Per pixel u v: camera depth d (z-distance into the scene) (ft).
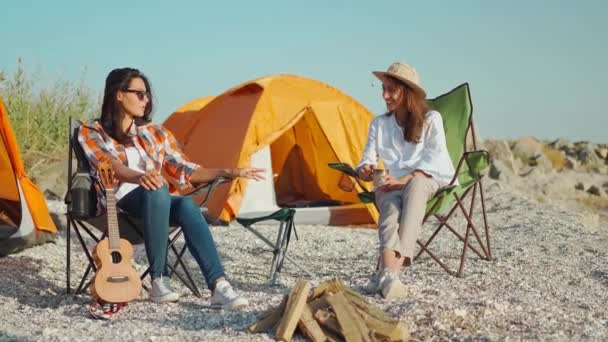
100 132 14.46
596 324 12.53
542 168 65.10
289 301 11.60
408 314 12.17
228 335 11.55
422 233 26.58
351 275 17.67
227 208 27.27
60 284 16.19
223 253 20.84
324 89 30.68
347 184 29.43
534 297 14.37
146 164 14.67
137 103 14.49
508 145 72.13
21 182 18.85
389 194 15.29
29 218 19.02
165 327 12.19
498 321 12.15
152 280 14.08
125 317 13.10
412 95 16.06
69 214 14.51
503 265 18.04
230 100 30.53
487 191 38.01
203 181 15.12
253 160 28.50
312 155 32.09
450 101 19.26
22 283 15.89
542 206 33.86
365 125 30.55
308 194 32.45
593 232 25.79
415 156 16.11
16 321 12.69
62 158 36.47
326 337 11.37
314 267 19.06
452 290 14.60
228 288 13.47
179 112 33.17
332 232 26.22
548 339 11.34
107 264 13.33
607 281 17.29
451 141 18.93
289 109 29.17
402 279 15.62
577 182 61.77
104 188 13.96
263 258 20.35
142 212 13.84
